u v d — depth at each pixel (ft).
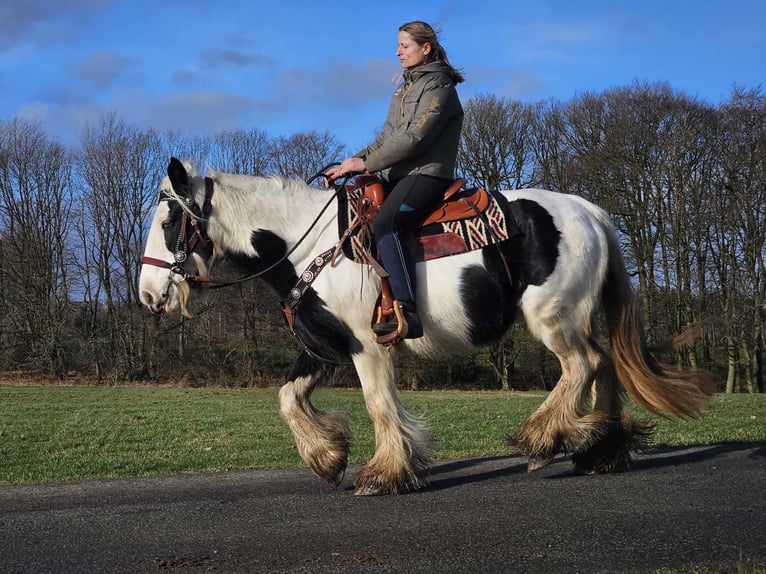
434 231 16.42
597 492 15.31
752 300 88.28
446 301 16.28
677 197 87.76
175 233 16.96
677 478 16.56
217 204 16.93
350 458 24.25
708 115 88.33
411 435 16.34
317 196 17.19
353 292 16.15
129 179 111.86
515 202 16.75
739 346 92.32
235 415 46.93
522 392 90.58
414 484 16.08
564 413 16.56
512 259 16.42
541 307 16.47
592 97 95.66
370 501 15.35
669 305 89.25
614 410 17.35
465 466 20.04
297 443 16.94
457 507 14.51
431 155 16.42
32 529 13.78
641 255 88.79
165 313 17.78
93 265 112.98
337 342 16.46
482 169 99.81
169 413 49.39
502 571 10.94
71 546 12.66
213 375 108.99
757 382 94.27
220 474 20.20
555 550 11.81
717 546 11.87
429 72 16.55
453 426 36.35
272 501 15.65
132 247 112.88
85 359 112.57
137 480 19.38
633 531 12.65
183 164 17.34
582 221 16.93
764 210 86.63
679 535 12.41
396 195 16.11
